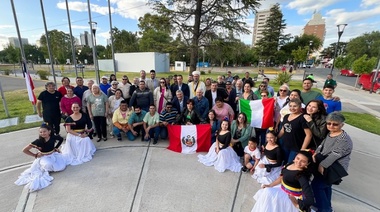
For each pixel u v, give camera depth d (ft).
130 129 17.92
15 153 15.52
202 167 13.67
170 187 11.30
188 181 11.93
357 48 174.29
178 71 135.95
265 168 11.90
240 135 14.64
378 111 32.32
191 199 10.30
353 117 27.99
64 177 12.14
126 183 11.60
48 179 11.59
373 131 22.13
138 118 17.98
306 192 7.36
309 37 169.68
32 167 12.06
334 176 7.82
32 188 10.71
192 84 20.65
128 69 125.39
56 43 149.59
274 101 14.99
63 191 10.80
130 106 18.42
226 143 13.88
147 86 20.42
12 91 48.93
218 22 34.99
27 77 24.62
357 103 38.81
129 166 13.61
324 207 8.56
